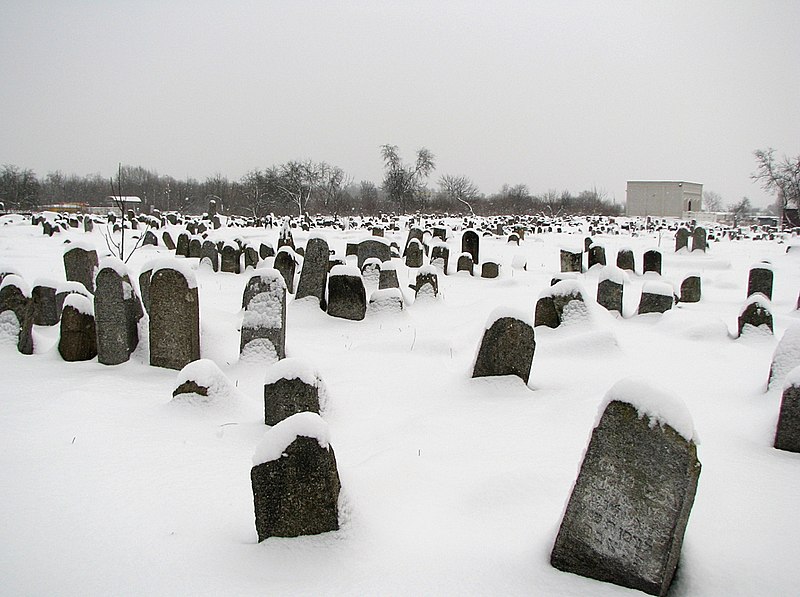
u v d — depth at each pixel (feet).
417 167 197.98
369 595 10.61
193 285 25.68
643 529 10.78
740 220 205.46
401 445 18.42
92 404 20.42
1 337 26.99
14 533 12.65
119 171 59.93
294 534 12.51
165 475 15.75
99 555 11.99
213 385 20.49
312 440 12.42
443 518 13.70
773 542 12.19
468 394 22.94
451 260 72.54
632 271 59.47
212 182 225.56
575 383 23.81
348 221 142.00
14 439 17.25
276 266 45.39
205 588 10.89
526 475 15.47
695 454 10.71
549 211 200.44
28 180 174.50
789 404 17.06
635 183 219.61
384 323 36.58
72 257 39.17
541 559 11.76
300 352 30.22
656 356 27.91
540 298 32.58
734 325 37.09
